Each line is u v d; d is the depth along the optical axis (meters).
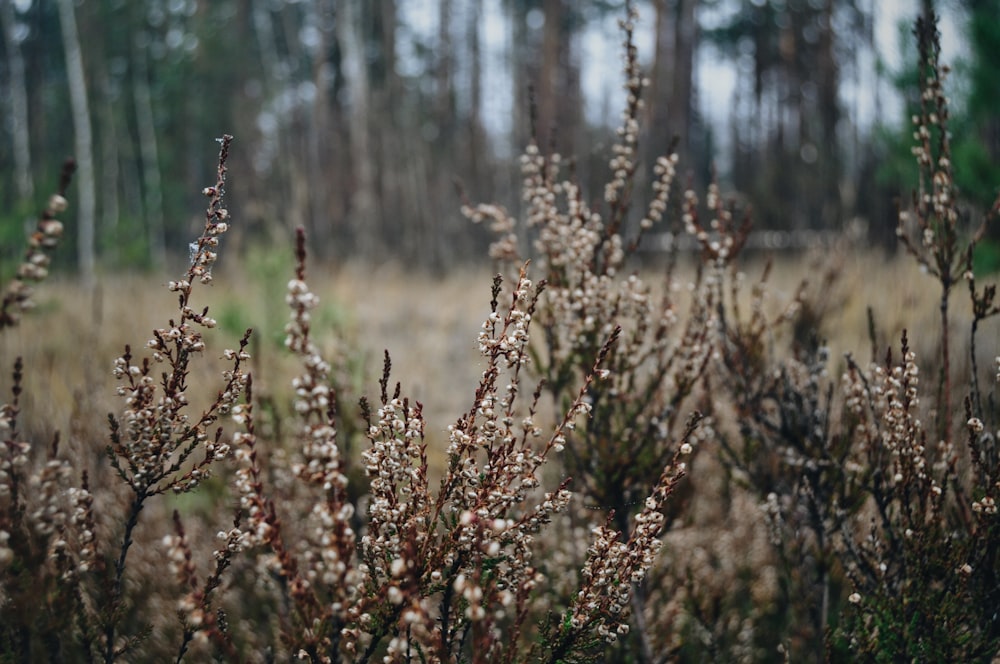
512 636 1.74
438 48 28.05
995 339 4.07
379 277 15.98
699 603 3.18
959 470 2.82
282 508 3.06
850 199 13.52
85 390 4.27
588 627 1.95
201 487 3.64
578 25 25.50
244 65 26.67
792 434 3.01
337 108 28.56
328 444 1.48
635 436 2.99
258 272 6.77
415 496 1.89
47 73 27.88
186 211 24.50
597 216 3.10
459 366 8.00
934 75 2.79
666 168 3.07
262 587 3.05
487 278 14.89
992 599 2.36
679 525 3.28
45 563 1.89
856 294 5.98
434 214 24.45
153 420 1.87
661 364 3.06
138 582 3.10
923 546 2.36
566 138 19.80
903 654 2.36
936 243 2.84
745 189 19.12
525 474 1.88
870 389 2.67
